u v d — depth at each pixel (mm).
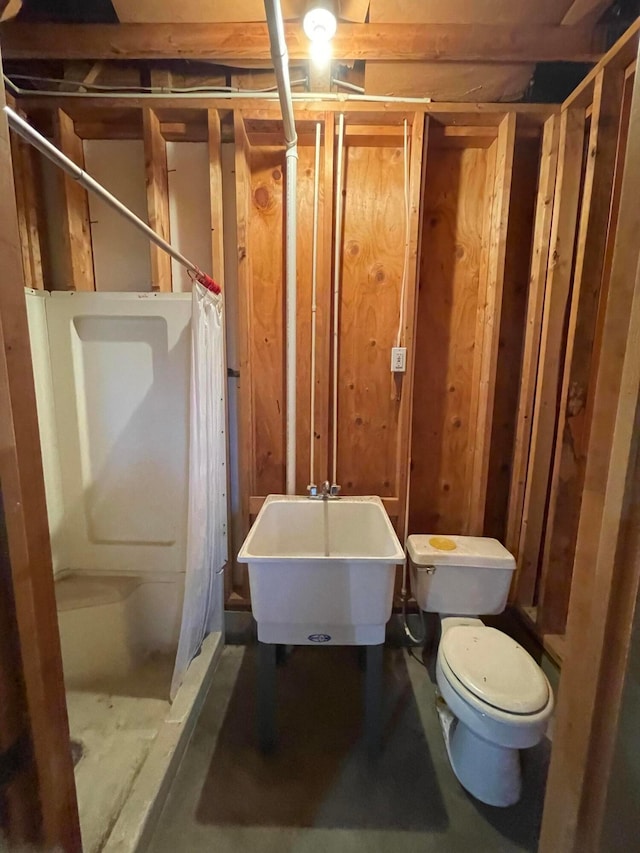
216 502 1861
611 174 1599
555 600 1854
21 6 1638
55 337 1667
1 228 611
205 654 1848
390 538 1588
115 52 1705
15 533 634
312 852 1220
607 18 1656
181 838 1249
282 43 1204
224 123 1877
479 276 2035
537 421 1944
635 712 681
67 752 780
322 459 2059
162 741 1436
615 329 693
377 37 1696
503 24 1674
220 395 1878
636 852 701
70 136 1836
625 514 657
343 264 2010
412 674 1897
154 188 1832
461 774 1412
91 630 1677
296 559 1390
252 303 2027
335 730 1614
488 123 1852
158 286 1871
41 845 710
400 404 2053
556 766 815
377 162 1945
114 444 1733
